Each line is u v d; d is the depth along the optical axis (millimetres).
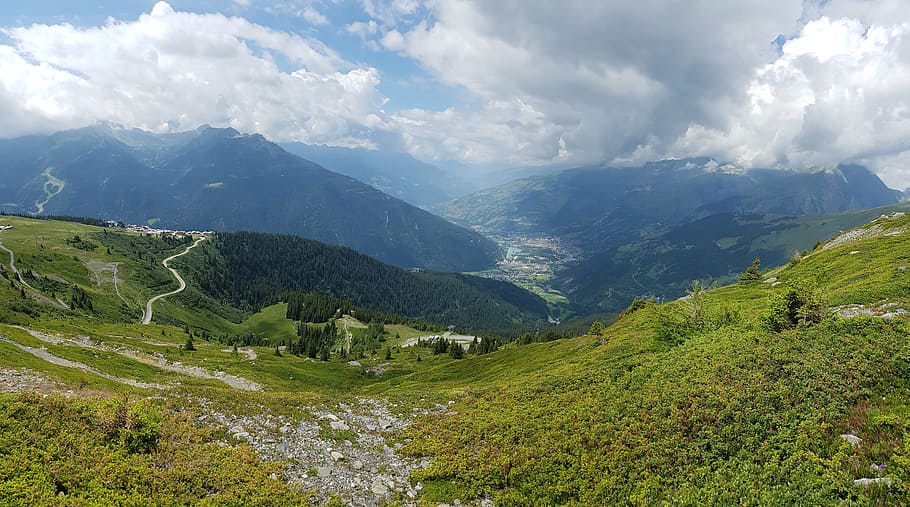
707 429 21125
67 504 16094
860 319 27547
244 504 19297
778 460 17797
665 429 22531
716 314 40750
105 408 23203
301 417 30797
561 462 23000
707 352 30219
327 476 23203
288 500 20125
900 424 17172
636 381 29750
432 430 30844
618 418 25344
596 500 19594
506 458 24391
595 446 23500
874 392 20359
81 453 19562
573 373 38312
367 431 31094
